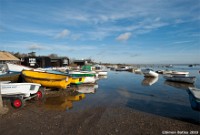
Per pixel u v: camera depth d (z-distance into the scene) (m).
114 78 33.38
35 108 9.38
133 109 10.02
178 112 9.66
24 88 9.93
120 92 16.34
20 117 7.81
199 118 8.61
